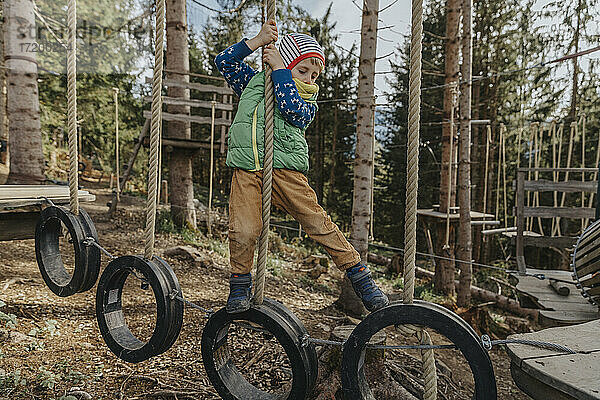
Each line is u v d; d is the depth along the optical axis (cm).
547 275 625
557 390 181
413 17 170
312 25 1894
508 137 1619
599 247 384
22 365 355
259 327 202
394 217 1852
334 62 1994
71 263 623
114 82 1681
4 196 322
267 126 191
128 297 550
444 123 889
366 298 190
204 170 2428
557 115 1580
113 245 762
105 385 351
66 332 427
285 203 201
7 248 646
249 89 205
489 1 1507
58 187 425
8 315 403
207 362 204
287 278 816
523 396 491
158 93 222
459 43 888
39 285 524
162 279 220
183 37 967
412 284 169
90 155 2006
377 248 1669
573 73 1545
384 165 1908
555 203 809
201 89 955
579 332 221
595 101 1532
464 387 479
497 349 630
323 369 365
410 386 405
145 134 958
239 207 194
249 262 194
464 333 154
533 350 198
